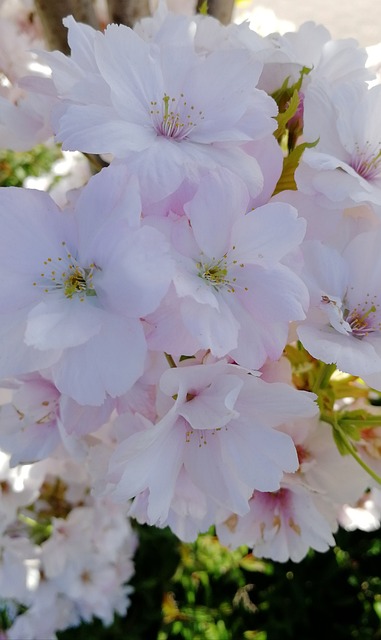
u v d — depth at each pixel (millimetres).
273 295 139
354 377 174
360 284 157
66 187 271
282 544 185
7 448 180
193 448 157
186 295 133
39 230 142
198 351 147
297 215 145
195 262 141
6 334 139
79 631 372
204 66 150
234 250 142
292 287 138
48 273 142
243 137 147
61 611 322
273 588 389
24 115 179
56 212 143
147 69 149
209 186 135
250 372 140
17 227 140
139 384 150
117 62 146
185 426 156
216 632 391
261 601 393
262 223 138
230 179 136
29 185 318
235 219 140
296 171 151
